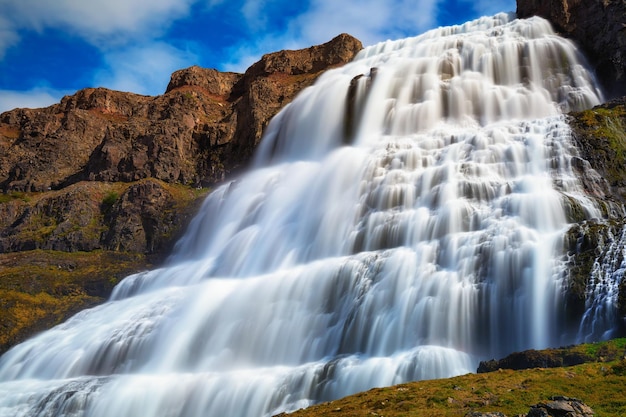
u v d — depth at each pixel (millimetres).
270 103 91750
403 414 22438
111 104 108625
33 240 74875
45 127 102000
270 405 34062
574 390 22594
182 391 37844
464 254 39844
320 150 76625
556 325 33812
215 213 72250
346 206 55125
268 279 47281
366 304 40250
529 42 71000
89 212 79125
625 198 45750
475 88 68812
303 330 42094
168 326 48062
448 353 32812
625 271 32344
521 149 51000
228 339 44438
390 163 58125
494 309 36438
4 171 94062
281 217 61562
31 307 62656
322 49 105188
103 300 65500
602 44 69000
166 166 86438
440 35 90750
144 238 75688
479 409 21828
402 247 44062
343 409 25312
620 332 30547
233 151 90188
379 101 74125
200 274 60000
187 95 100000
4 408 42000
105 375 46500
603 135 50125
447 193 47906
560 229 38750
